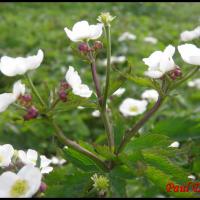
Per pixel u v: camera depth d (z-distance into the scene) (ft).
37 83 1.26
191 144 0.50
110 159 0.40
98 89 0.43
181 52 0.41
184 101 0.98
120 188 0.38
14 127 0.88
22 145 0.86
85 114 1.04
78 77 0.38
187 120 0.47
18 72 0.38
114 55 1.55
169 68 0.40
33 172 0.35
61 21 2.15
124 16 2.36
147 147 0.40
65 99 0.37
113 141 0.42
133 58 1.32
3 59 0.39
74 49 0.43
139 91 1.05
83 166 0.41
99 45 0.43
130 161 0.38
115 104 0.85
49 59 1.50
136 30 1.92
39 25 2.11
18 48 1.67
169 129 0.47
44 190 0.37
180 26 2.07
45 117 0.38
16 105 0.37
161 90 0.40
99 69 1.34
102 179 0.39
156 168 0.37
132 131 0.41
